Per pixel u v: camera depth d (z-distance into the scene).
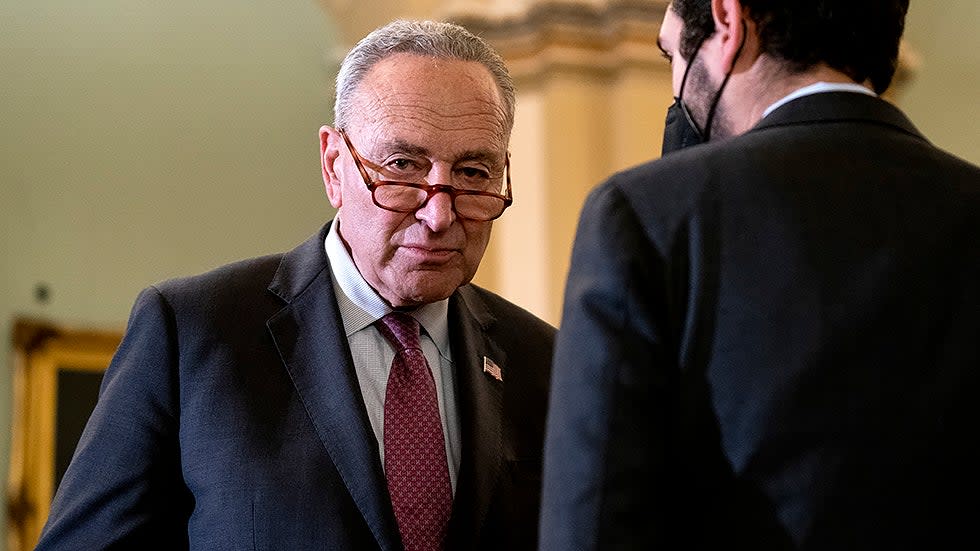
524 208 6.61
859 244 1.61
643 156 6.48
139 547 2.37
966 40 8.61
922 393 1.56
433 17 6.80
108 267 8.52
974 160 8.82
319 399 2.41
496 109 2.45
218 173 8.91
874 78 1.82
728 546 1.54
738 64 1.82
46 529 2.38
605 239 1.62
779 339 1.57
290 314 2.52
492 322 2.70
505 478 2.49
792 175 1.66
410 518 2.39
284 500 2.32
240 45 9.04
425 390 2.49
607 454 1.53
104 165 8.60
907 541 1.52
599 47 6.64
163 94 8.81
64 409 8.23
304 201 9.14
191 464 2.39
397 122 2.37
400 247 2.39
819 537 1.51
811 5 1.78
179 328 2.47
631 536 1.51
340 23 7.27
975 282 1.61
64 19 8.54
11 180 8.32
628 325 1.58
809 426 1.54
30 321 8.20
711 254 1.61
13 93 8.38
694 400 1.58
